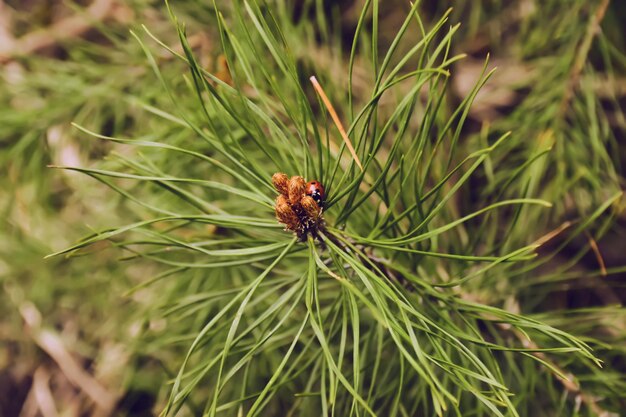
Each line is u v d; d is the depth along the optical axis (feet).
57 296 2.18
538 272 2.15
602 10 1.76
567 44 1.81
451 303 1.33
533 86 1.87
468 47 2.11
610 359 1.66
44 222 2.08
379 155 1.73
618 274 2.17
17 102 2.00
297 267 1.52
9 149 1.97
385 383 1.52
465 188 1.65
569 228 2.07
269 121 1.23
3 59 1.89
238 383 1.71
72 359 2.20
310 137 1.50
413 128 1.82
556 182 1.70
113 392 2.13
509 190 1.78
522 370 1.64
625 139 2.14
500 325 1.51
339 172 1.44
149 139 1.59
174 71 1.77
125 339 1.96
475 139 1.82
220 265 1.28
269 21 1.66
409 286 1.36
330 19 2.05
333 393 1.06
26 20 2.08
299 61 1.69
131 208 1.83
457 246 1.51
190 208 1.66
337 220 1.21
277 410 1.71
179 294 1.77
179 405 1.14
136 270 2.00
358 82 1.86
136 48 1.80
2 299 2.26
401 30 1.11
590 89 1.74
